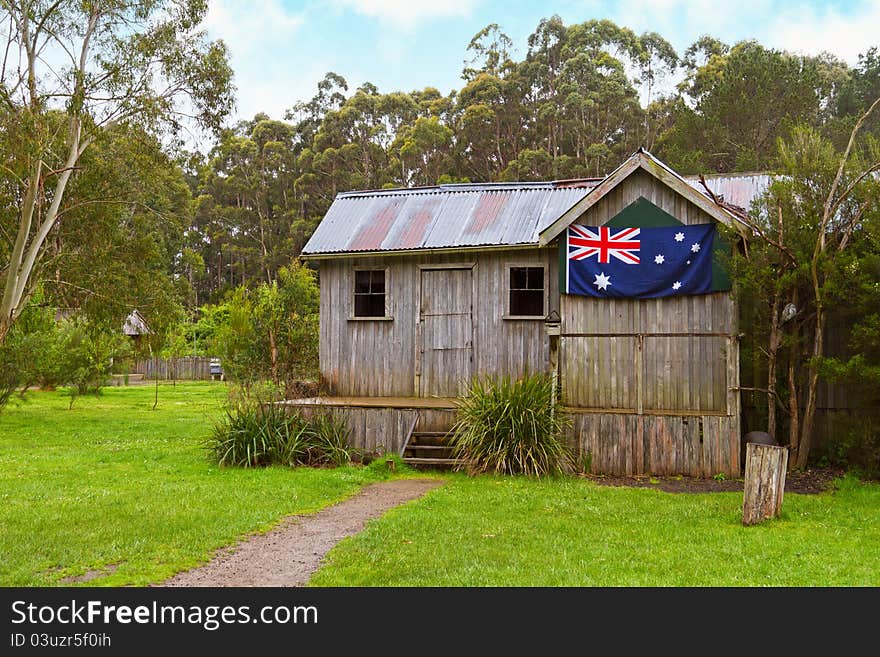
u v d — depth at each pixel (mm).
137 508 9445
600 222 13734
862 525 8594
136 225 25422
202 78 19391
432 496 10406
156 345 24828
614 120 58281
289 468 12984
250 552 7547
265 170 71875
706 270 12938
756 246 12070
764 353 12367
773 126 38656
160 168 20875
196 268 54219
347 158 65625
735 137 39344
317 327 21906
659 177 13109
